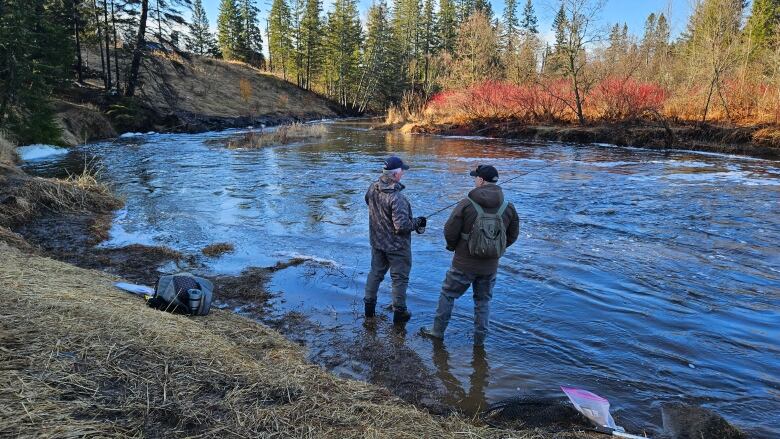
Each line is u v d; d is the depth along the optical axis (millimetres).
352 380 3697
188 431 2582
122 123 28000
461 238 4516
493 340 4691
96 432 2406
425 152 21062
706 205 10461
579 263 6836
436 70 56750
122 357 3172
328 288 5953
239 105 43250
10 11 17562
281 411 2889
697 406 3559
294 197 11258
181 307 4660
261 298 5598
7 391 2596
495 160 18344
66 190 9719
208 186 12570
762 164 16984
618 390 3842
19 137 18531
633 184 13078
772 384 3936
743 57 26234
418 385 3873
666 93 26719
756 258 7066
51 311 3672
